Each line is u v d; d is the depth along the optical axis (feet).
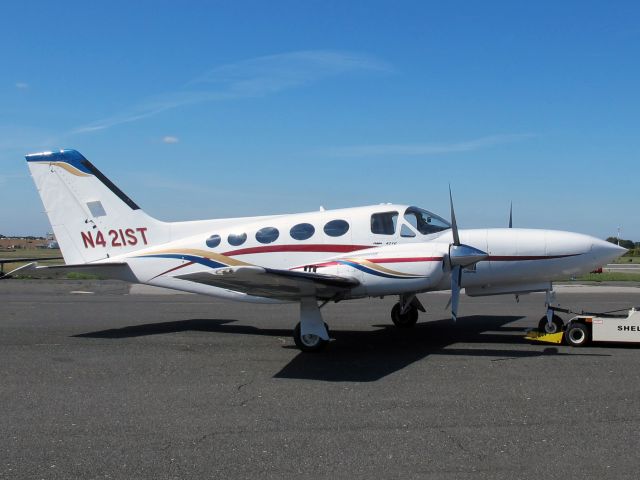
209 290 34.47
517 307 46.91
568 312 32.04
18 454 14.85
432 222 32.60
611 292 60.59
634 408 18.35
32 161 36.63
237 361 26.35
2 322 38.55
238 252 33.58
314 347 28.17
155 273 34.99
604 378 22.36
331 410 18.54
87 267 34.32
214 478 13.33
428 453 14.69
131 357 27.25
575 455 14.43
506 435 15.93
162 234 35.58
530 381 21.98
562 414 17.79
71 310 44.98
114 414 18.30
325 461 14.26
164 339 32.14
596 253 31.78
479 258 28.58
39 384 22.17
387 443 15.44
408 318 35.94
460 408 18.56
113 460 14.42
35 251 240.73
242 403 19.47
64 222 36.52
